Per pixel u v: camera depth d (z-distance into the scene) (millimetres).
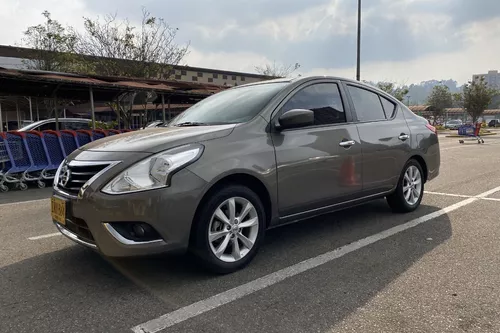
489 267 3408
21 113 25875
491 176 8523
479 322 2533
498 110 81562
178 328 2512
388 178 4770
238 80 39406
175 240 2994
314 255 3766
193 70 36094
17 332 2484
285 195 3639
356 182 4316
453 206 5652
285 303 2822
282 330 2473
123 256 2902
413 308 2725
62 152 8641
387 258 3662
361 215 5188
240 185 3348
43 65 19344
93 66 18281
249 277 3273
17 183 8133
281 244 4102
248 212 3424
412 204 5270
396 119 5039
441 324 2516
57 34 19922
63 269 3484
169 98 14930
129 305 2814
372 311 2693
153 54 19156
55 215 3352
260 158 3426
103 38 18625
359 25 18609
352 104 4477
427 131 5449
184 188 2979
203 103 4641
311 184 3844
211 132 3309
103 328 2523
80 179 3139
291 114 3523
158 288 3086
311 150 3824
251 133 3480
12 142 8023
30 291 3061
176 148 3070
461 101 51125
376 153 4539
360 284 3119
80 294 3000
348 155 4188
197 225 3115
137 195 2852
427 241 4121
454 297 2873
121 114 16375
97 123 16609
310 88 4105
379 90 5016
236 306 2785
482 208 5520
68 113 25500
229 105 4062
